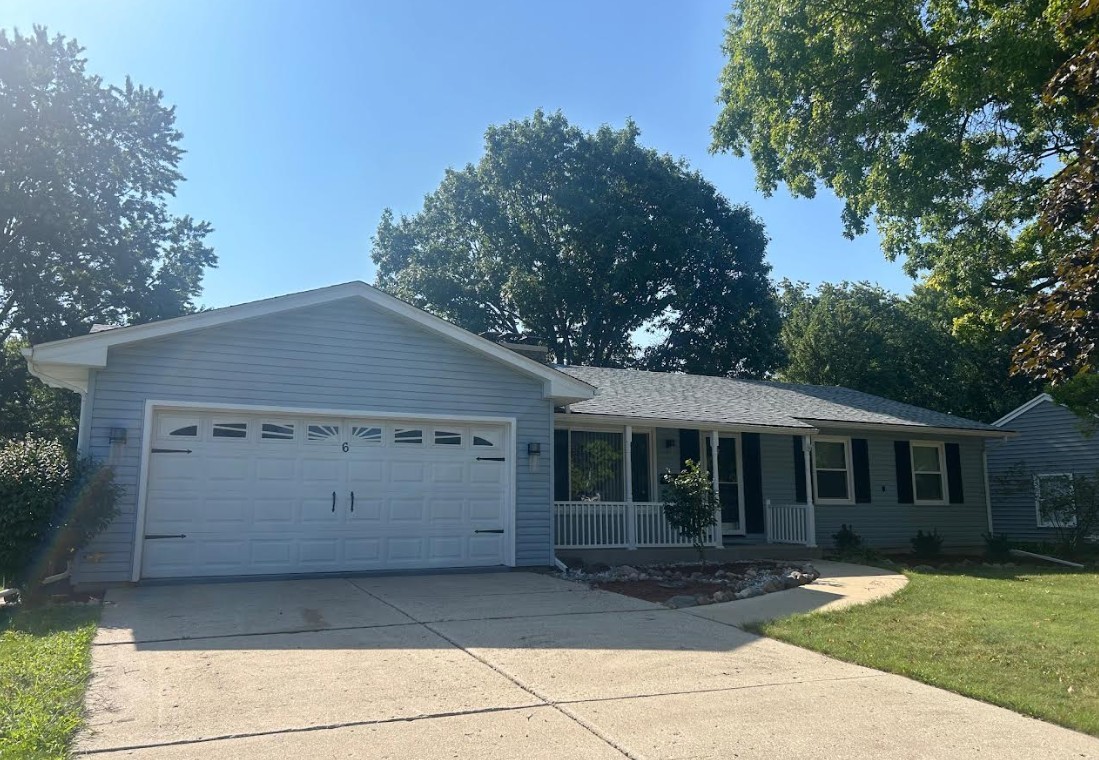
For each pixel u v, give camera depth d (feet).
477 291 121.90
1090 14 21.58
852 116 60.80
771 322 123.44
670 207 119.55
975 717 17.02
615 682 18.94
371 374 38.32
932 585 37.01
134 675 18.74
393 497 38.60
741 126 71.87
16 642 21.94
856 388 119.55
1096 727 16.21
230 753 13.71
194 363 34.88
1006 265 63.62
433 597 31.01
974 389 117.60
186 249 107.96
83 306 97.30
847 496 60.70
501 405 41.32
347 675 19.04
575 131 122.11
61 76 95.50
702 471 47.09
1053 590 36.06
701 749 14.44
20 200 88.99
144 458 33.55
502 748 14.24
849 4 57.57
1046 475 68.80
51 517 29.37
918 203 57.26
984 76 49.24
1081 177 20.93
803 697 18.15
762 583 35.12
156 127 102.68
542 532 41.65
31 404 96.32
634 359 128.98
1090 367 20.08
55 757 13.10
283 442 36.63
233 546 35.06
